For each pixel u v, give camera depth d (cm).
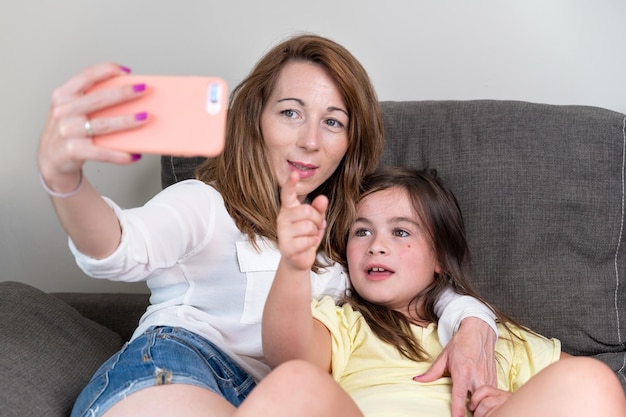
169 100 104
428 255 172
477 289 181
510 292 181
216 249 144
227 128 159
